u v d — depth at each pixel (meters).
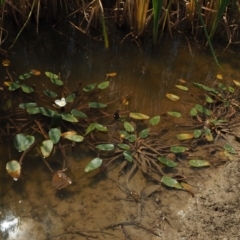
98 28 2.31
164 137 1.66
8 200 1.38
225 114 1.79
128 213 1.36
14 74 1.94
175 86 1.98
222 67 2.14
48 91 1.76
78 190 1.42
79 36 2.27
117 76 2.02
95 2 2.26
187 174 1.51
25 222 1.32
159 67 2.11
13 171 1.44
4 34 2.19
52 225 1.31
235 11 2.29
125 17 2.28
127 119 1.73
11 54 2.09
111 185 1.44
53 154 1.54
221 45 2.30
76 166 1.50
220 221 1.34
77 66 2.06
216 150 1.61
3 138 1.58
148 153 1.56
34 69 2.00
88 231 1.30
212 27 2.23
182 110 1.82
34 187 1.42
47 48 2.16
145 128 1.71
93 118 1.71
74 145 1.57
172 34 2.33
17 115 1.68
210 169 1.53
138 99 1.88
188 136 1.64
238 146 1.63
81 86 1.91
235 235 1.30
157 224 1.33
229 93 1.93
